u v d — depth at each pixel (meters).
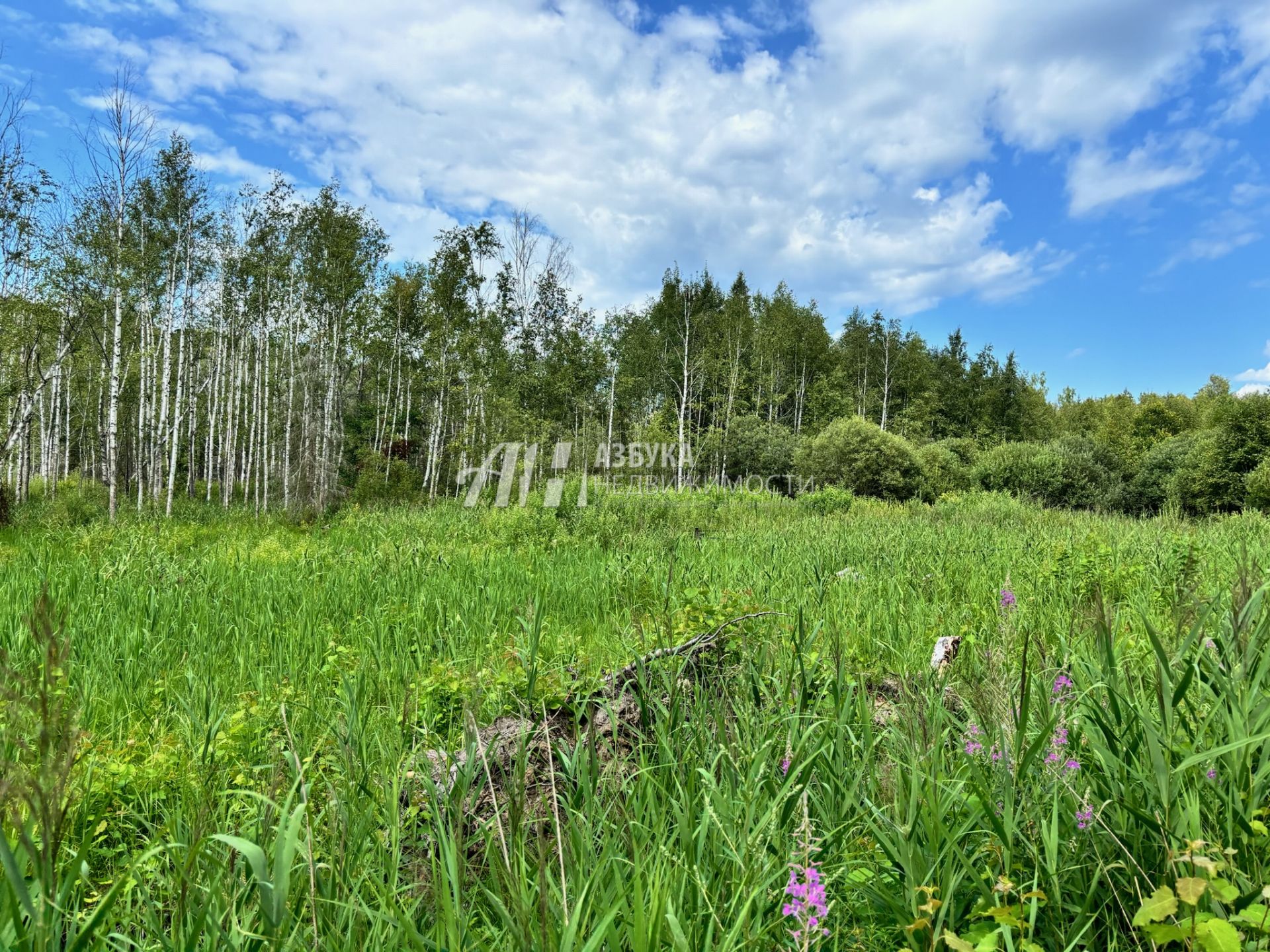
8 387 21.83
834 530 13.84
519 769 1.85
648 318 44.62
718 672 3.80
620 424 43.31
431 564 8.90
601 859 1.88
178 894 1.83
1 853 1.21
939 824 1.85
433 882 1.73
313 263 26.48
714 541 11.45
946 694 3.22
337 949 1.65
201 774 2.72
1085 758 2.24
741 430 43.66
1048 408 76.19
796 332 52.78
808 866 1.78
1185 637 2.29
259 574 8.76
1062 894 1.82
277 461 32.47
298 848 1.61
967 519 17.72
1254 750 1.89
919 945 1.64
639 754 2.88
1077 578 6.78
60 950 1.45
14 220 19.27
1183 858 1.46
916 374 57.38
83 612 6.28
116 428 18.19
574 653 4.92
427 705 3.68
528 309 31.25
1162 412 59.62
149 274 20.28
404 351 32.31
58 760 1.33
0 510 16.70
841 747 2.42
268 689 4.34
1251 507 21.27
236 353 30.06
